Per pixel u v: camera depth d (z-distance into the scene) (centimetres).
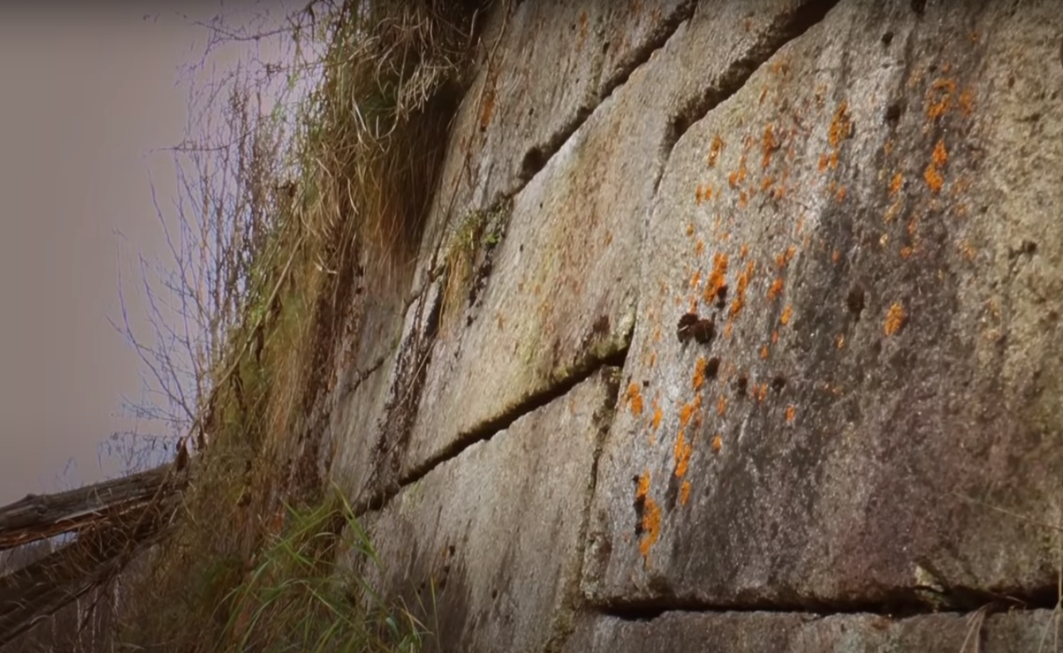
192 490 479
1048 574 113
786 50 185
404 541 297
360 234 421
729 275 181
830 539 141
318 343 461
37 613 462
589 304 227
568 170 271
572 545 197
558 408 226
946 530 125
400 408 340
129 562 486
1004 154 133
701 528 165
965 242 134
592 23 283
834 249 157
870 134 157
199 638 313
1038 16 134
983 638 118
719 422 170
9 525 495
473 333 299
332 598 273
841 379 148
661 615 171
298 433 457
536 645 196
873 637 131
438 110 388
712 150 197
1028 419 119
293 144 463
